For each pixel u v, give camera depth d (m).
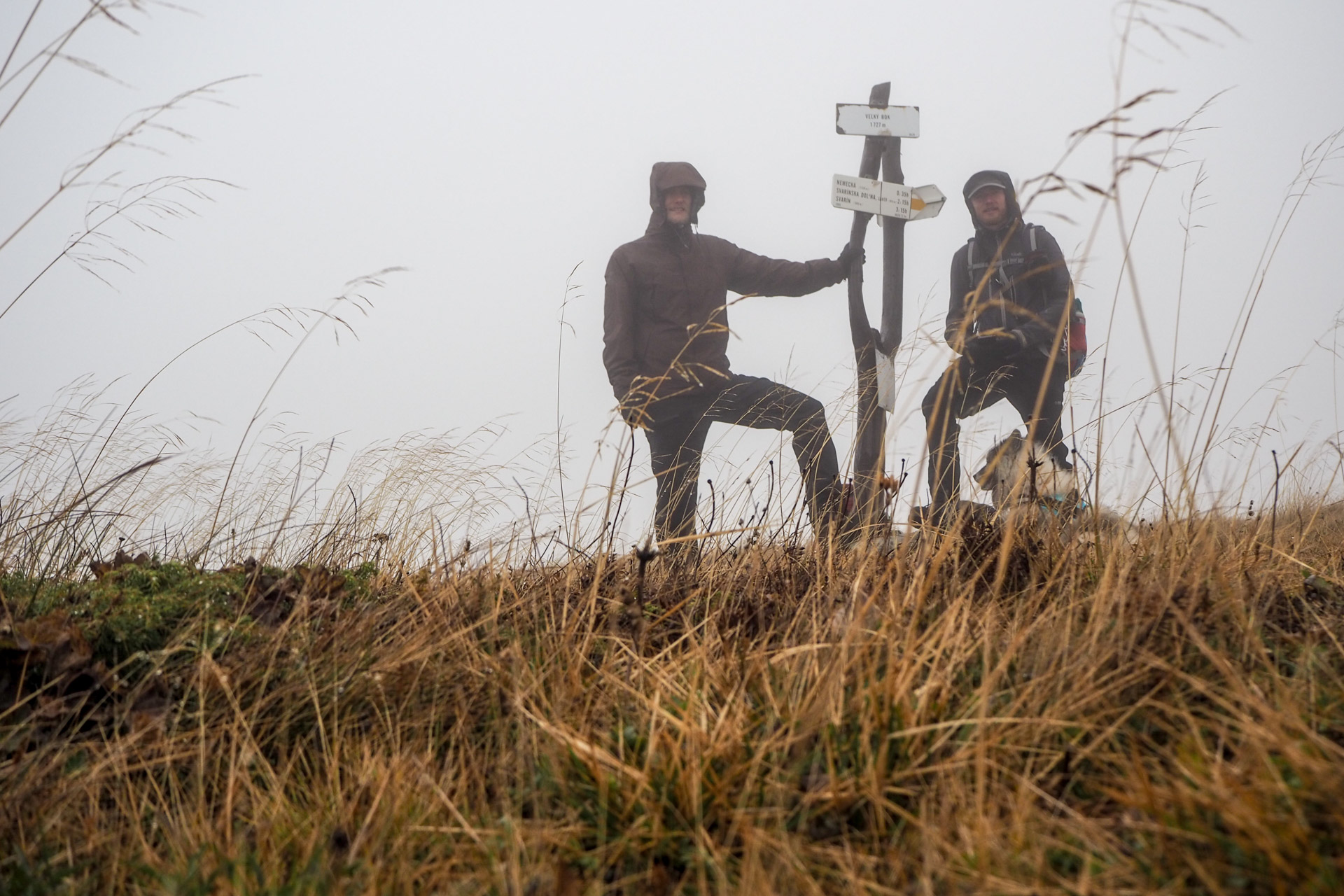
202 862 2.39
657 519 5.40
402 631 3.46
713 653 3.29
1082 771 2.56
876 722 2.63
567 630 3.49
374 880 2.29
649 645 3.52
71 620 3.30
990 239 6.64
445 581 3.86
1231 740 2.54
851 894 2.18
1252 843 2.07
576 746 2.68
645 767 2.59
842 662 2.77
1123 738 2.65
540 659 3.36
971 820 2.34
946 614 3.03
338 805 2.62
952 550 3.65
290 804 2.66
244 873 2.31
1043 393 3.00
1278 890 1.92
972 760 2.54
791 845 2.35
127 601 3.51
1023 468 3.08
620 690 3.10
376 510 4.49
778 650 3.23
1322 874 1.93
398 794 2.61
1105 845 2.21
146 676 3.08
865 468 6.09
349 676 3.14
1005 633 3.17
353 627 3.38
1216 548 3.63
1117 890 2.07
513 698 3.02
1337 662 3.00
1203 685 2.62
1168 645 2.94
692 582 4.07
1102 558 3.71
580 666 3.27
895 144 7.08
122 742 2.79
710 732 2.76
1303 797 2.16
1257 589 3.43
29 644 3.06
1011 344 6.12
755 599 3.77
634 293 6.89
